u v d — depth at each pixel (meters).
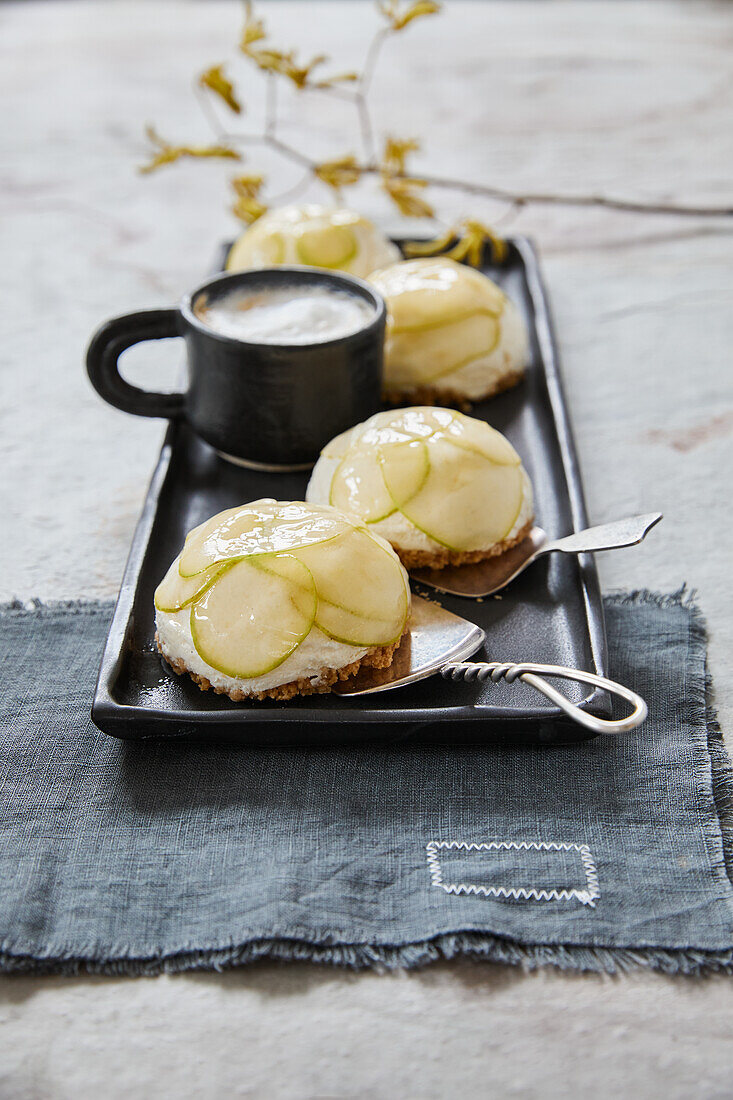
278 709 0.59
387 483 0.66
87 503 0.75
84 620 0.66
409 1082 0.52
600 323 0.89
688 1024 0.53
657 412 0.81
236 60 1.37
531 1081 0.52
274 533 0.61
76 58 1.39
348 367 0.70
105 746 0.60
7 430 0.80
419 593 0.65
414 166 1.09
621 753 0.60
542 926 0.55
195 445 0.75
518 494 0.67
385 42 1.43
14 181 1.07
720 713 0.62
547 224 1.00
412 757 0.60
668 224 1.00
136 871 0.56
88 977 0.54
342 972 0.54
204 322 0.72
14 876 0.56
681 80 1.31
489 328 0.77
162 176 1.09
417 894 0.56
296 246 0.81
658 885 0.56
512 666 0.59
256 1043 0.53
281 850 0.57
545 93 1.28
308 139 1.17
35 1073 0.52
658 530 0.72
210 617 0.59
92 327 0.89
